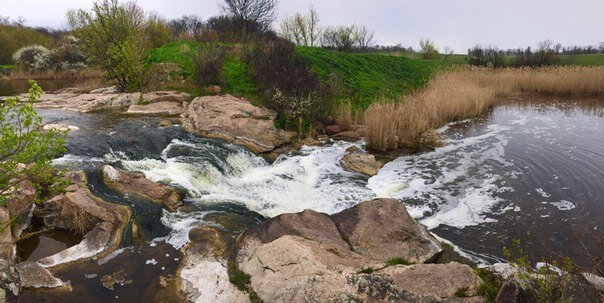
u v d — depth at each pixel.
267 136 15.38
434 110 19.52
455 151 15.92
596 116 22.75
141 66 20.53
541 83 31.83
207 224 9.24
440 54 55.19
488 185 12.33
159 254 7.95
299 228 8.18
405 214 8.80
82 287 6.89
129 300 6.62
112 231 8.45
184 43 24.41
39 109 17.80
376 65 29.50
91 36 20.42
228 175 12.52
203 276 7.21
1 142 6.89
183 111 17.41
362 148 16.08
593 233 9.31
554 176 12.98
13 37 43.53
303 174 13.12
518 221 9.97
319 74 22.89
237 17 30.61
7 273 5.85
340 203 11.07
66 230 8.86
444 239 9.09
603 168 13.63
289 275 6.58
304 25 39.78
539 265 8.08
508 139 17.78
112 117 16.36
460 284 6.36
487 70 36.84
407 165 14.30
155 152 12.98
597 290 5.95
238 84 19.91
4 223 7.74
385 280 6.35
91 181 10.22
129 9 24.19
